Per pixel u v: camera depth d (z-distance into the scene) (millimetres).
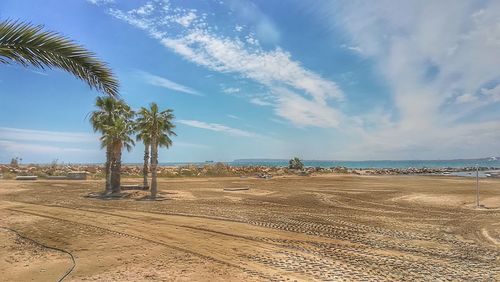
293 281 7680
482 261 9547
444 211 19938
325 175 68938
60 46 6508
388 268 8781
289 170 76000
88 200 24594
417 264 9188
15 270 8508
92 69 6824
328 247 11031
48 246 10914
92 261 9289
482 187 37312
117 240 11812
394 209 20828
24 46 6254
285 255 9961
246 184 43281
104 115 30156
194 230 13672
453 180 51438
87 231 13305
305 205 22688
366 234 13211
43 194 28234
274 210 20016
